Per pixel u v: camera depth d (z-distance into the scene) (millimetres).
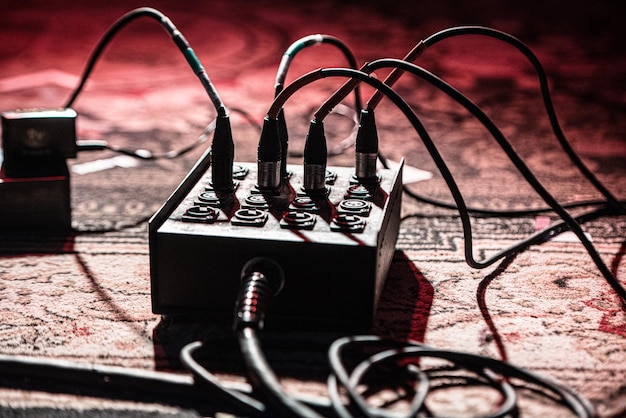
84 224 1367
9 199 1318
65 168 1339
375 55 2586
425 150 1685
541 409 1001
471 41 2807
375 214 1117
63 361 1037
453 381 1035
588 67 2447
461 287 1199
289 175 1217
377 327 1117
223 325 1121
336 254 1059
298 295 1075
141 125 1825
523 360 1070
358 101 1446
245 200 1134
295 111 1936
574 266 1250
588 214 1393
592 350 1086
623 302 1171
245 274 1062
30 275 1223
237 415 998
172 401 1013
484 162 1627
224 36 2838
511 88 2188
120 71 2342
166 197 1469
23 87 2135
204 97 2070
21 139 1326
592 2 3455
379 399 1012
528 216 1402
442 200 1461
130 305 1161
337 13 3262
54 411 999
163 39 2781
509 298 1177
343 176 1223
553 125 1312
